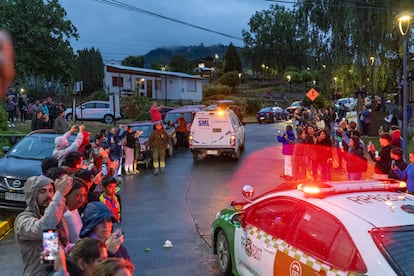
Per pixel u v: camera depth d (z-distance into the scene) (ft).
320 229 13.23
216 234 20.86
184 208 32.99
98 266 7.63
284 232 14.79
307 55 88.12
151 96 149.07
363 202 13.39
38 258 11.05
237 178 45.27
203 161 58.34
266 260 15.26
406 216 12.42
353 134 36.70
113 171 24.70
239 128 63.82
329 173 40.65
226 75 223.30
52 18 103.45
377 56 76.69
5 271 20.45
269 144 76.84
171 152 63.46
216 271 20.33
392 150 24.08
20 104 78.79
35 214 11.70
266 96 216.74
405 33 41.29
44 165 18.43
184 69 264.31
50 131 38.42
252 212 17.40
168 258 22.21
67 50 107.55
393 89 92.94
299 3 85.46
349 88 87.61
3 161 31.73
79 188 13.29
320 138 40.45
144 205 34.12
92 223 11.48
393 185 14.92
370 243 11.35
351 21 76.74
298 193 15.17
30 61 101.76
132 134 49.06
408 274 10.43
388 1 73.61
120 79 138.62
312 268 12.74
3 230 26.84
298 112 87.45
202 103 159.74
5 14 97.50
